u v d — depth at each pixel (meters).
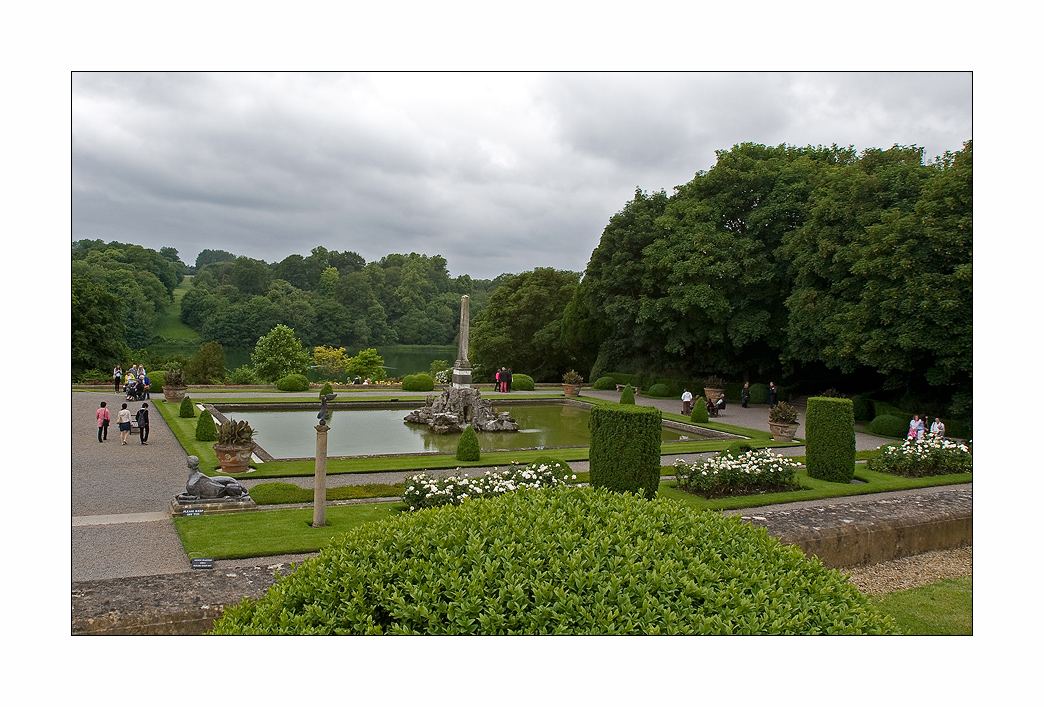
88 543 9.76
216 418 24.27
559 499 5.62
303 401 29.70
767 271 32.41
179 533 10.24
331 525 10.74
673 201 39.38
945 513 9.73
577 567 4.50
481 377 49.34
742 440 22.30
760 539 5.34
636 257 40.41
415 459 17.09
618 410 12.04
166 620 5.57
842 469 15.27
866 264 24.05
